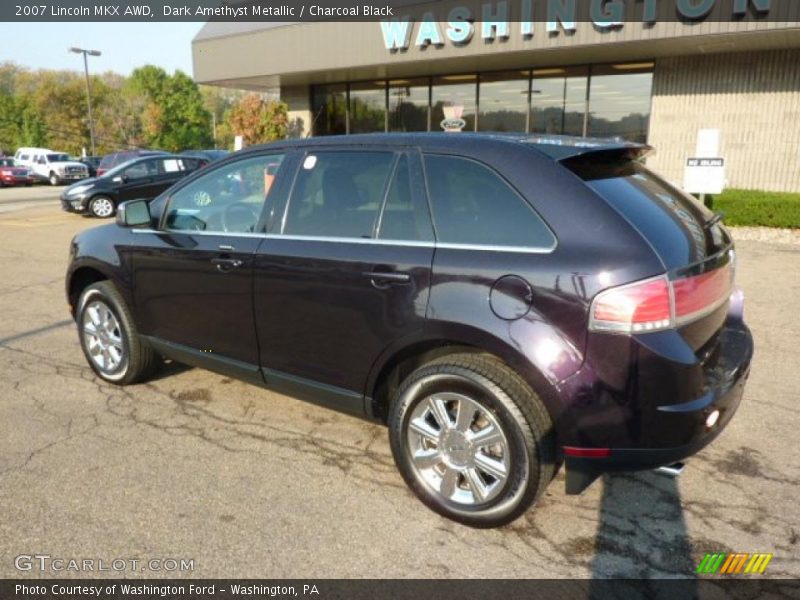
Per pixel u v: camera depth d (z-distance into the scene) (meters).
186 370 4.79
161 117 79.00
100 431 3.77
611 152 2.95
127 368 4.34
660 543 2.72
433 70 15.29
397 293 2.91
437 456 2.91
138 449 3.54
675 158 13.30
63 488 3.14
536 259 2.59
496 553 2.67
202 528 2.83
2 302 6.96
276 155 3.58
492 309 2.64
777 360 4.84
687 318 2.52
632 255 2.45
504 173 2.77
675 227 2.67
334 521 2.89
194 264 3.74
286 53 15.70
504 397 2.63
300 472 3.32
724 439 3.61
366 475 3.29
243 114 19.03
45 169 34.53
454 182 2.90
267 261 3.38
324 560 2.63
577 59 13.41
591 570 2.56
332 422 3.91
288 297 3.32
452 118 15.91
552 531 2.82
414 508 3.00
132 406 4.13
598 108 14.05
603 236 2.51
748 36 10.56
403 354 3.00
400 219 3.01
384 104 17.08
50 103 69.69
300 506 3.01
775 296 6.73
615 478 3.24
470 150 2.89
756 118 12.42
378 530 2.83
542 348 2.53
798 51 11.81
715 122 12.81
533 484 2.64
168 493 3.10
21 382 4.54
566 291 2.50
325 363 3.26
